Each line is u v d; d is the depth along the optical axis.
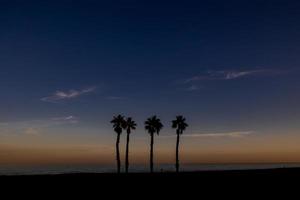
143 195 43.81
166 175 67.25
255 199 39.50
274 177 58.84
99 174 71.56
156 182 55.59
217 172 73.88
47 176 64.88
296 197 40.22
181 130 82.06
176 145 81.06
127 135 81.62
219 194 43.53
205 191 46.12
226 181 55.44
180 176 64.62
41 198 41.75
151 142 81.81
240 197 41.06
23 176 65.62
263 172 69.88
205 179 58.50
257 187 48.31
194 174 69.25
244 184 51.59
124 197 42.34
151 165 80.94
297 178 56.97
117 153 79.56
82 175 67.88
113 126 81.69
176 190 47.38
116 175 67.88
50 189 48.19
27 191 46.59
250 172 71.12
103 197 42.44
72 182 55.31
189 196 42.59
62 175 67.69
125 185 52.38
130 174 72.00
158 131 82.38
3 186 50.50
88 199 41.16
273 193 43.25
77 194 44.50
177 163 79.94
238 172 71.69
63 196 43.09
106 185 52.25
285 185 49.50
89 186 51.19
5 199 41.06
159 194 44.38
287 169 78.56
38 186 50.78
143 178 61.62
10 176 65.56
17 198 41.72
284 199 39.16
